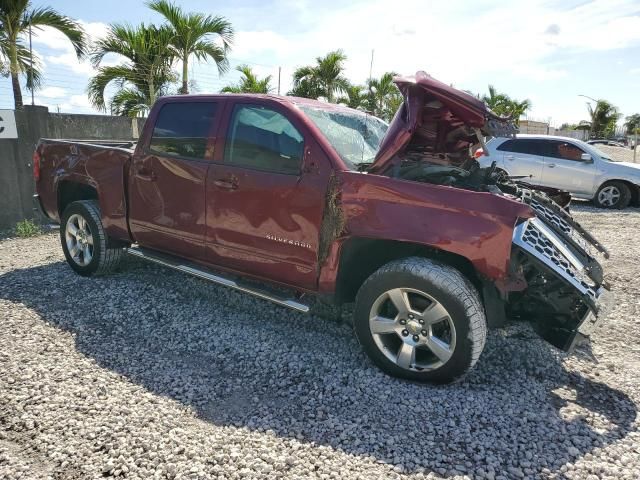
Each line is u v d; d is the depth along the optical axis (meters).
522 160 12.72
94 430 2.70
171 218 4.35
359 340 3.46
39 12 10.98
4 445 2.58
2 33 10.87
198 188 4.10
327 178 3.46
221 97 4.15
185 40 12.38
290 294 3.87
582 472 2.48
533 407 3.06
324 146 3.54
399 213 3.20
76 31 11.55
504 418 2.93
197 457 2.50
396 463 2.53
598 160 12.23
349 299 3.72
